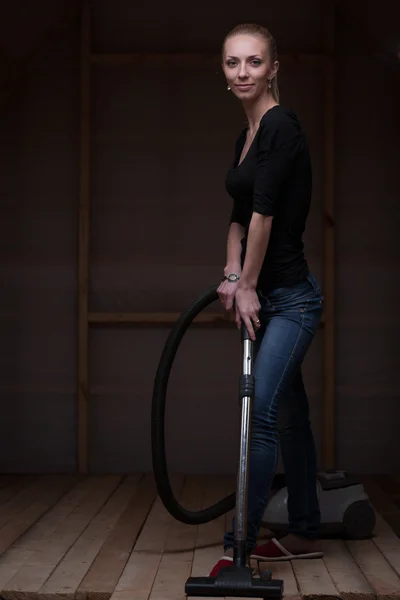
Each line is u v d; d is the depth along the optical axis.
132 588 2.79
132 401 5.30
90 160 5.29
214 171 5.33
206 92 5.34
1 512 4.05
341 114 5.31
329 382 5.20
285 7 5.30
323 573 2.97
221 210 5.32
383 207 5.29
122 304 5.30
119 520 3.88
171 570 3.03
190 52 5.32
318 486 3.48
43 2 5.29
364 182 5.30
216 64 5.31
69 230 5.31
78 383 5.23
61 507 4.17
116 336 5.31
